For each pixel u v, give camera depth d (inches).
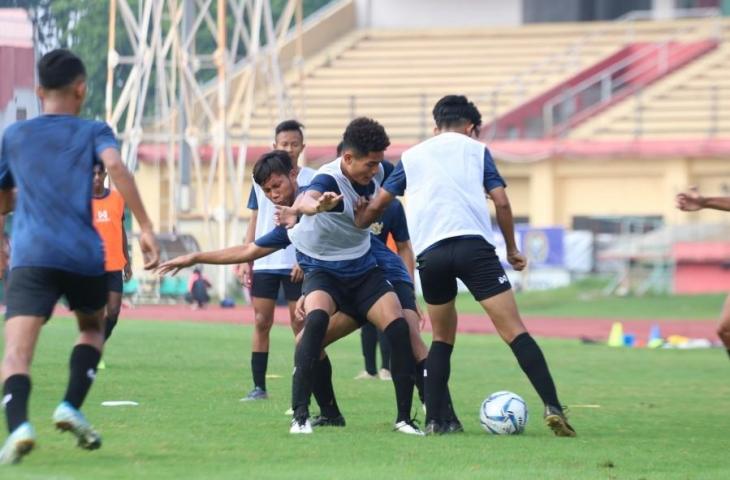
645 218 3924.7
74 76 659.4
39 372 1197.7
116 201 1207.6
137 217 644.1
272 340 1866.4
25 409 627.2
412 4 4992.6
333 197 760.3
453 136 845.2
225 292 3125.0
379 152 807.1
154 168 3499.0
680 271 3563.0
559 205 3991.1
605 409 1077.8
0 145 676.7
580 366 1627.7
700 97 4192.9
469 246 823.1
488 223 835.4
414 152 840.3
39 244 636.7
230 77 3228.3
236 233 3142.2
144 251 645.3
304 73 4618.6
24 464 640.4
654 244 3597.4
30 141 646.5
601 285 3550.7
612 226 3878.0
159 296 3046.3
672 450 795.4
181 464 665.0
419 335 903.1
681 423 974.4
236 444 756.6
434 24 4985.2
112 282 1205.1
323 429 849.5
